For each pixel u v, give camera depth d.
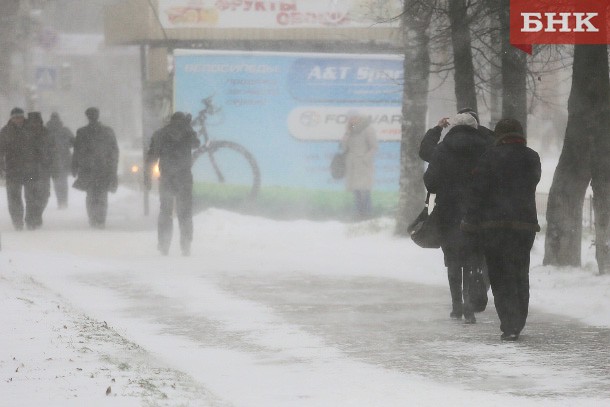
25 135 65.38
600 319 33.56
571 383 24.45
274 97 75.12
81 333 28.03
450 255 34.28
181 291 40.94
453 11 47.31
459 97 49.25
